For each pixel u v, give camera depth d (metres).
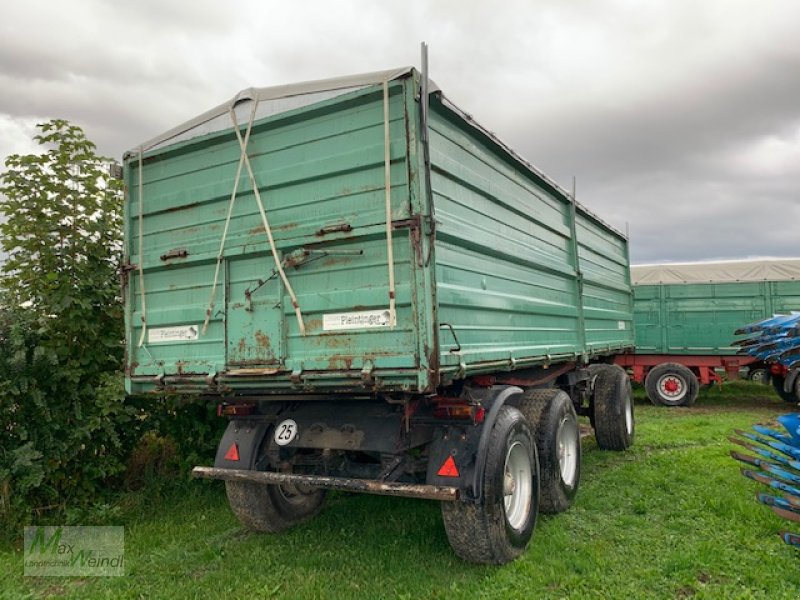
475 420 3.62
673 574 3.64
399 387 3.26
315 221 3.60
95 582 3.88
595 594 3.40
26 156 5.15
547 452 4.75
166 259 4.18
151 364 4.21
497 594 3.40
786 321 9.23
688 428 8.89
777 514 4.30
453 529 3.63
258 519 4.45
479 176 4.22
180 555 4.22
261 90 3.85
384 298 3.31
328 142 3.61
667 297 13.44
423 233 3.24
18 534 4.66
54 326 5.22
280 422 4.20
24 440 4.79
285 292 3.65
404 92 3.33
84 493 5.23
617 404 7.25
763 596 3.36
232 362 3.79
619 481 5.78
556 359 5.54
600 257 7.89
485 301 4.07
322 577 3.72
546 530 4.42
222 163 4.02
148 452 6.09
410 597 3.40
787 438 4.60
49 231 5.13
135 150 4.43
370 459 4.26
